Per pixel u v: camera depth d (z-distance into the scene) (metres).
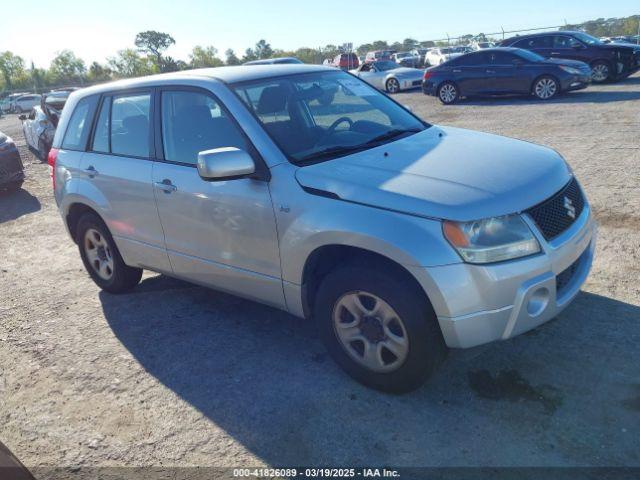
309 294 3.51
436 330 2.98
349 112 4.10
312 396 3.37
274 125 3.61
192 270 4.13
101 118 4.72
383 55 39.47
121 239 4.63
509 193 2.96
